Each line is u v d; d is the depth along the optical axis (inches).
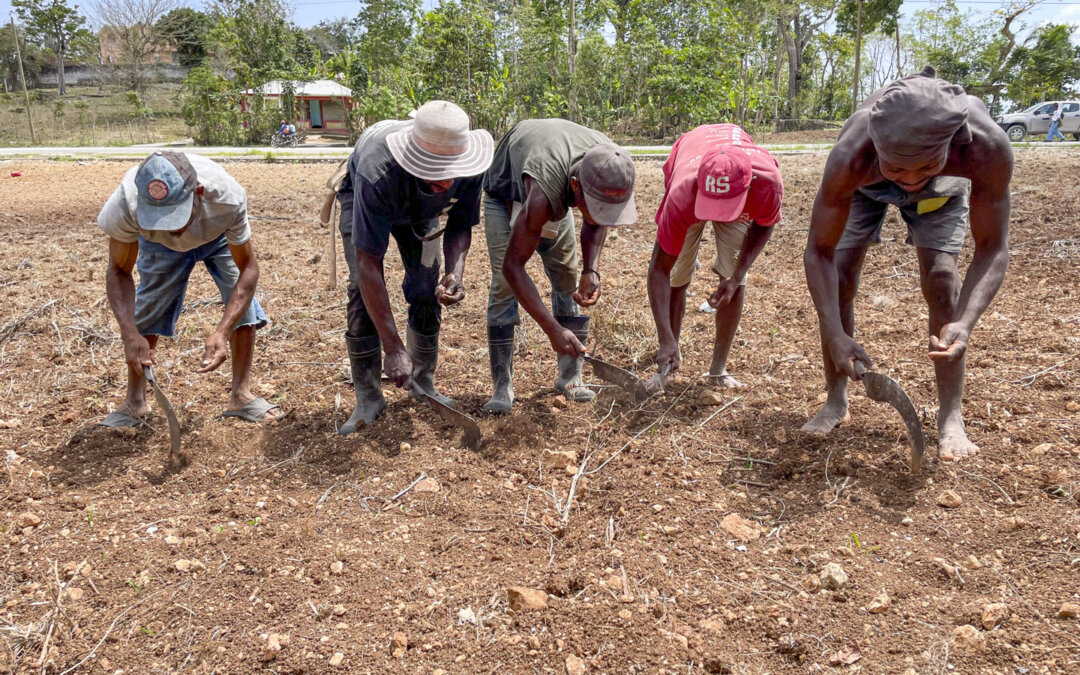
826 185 121.1
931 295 130.9
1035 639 92.1
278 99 1350.9
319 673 92.4
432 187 130.2
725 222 136.6
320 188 474.0
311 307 224.2
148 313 148.4
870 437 138.6
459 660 93.4
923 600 99.8
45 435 149.9
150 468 138.1
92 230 338.6
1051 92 1332.4
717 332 161.9
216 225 136.3
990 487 121.3
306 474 135.9
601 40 1094.4
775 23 1528.1
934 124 100.0
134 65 1752.0
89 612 103.0
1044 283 220.2
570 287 157.5
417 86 1067.9
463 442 144.9
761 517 119.3
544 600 101.3
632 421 151.4
